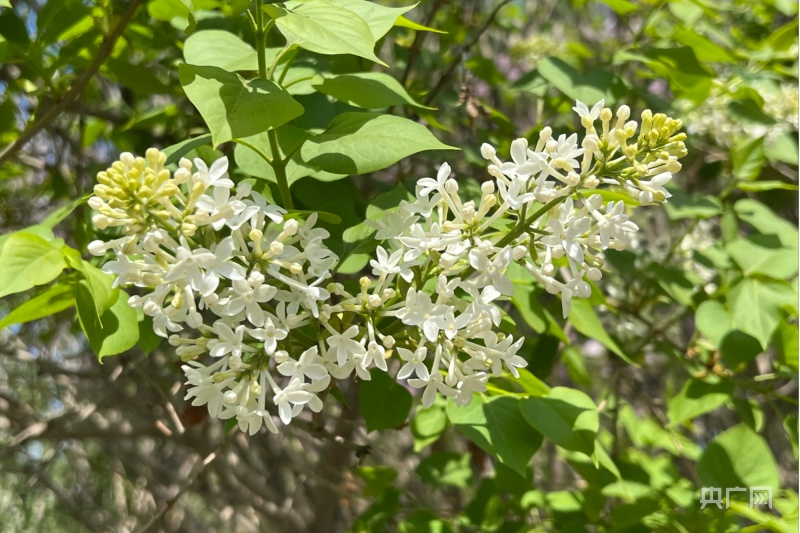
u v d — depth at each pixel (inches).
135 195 9.9
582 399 14.4
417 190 11.6
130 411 30.1
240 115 10.9
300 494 37.1
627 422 25.9
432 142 12.3
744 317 19.1
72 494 34.4
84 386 30.2
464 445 37.5
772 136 27.0
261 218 11.0
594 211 10.7
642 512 19.0
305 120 16.8
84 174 25.3
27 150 28.6
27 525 31.7
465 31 30.9
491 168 11.0
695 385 20.2
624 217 10.7
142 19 20.6
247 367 10.9
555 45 31.3
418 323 11.0
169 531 31.2
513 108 37.1
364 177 25.9
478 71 24.8
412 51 23.4
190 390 10.7
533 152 10.9
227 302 10.4
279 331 10.7
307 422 20.0
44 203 30.0
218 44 14.4
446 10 31.2
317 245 11.4
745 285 19.7
